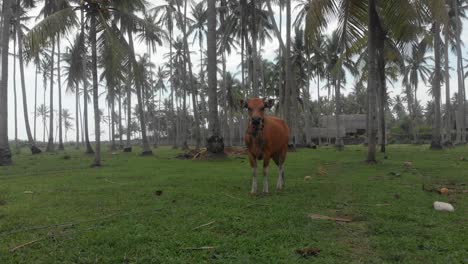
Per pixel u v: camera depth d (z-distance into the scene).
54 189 8.78
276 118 8.59
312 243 4.47
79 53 18.08
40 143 74.56
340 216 5.73
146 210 6.19
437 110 24.33
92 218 5.75
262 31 31.56
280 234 4.76
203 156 17.92
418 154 19.52
